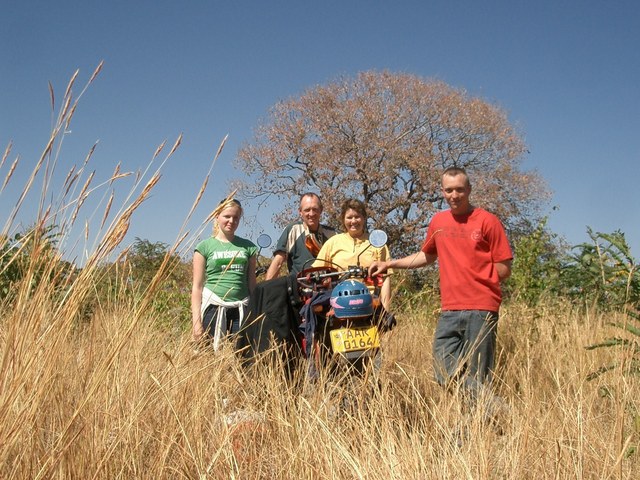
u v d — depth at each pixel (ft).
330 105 117.50
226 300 20.72
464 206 17.53
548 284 29.37
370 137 115.34
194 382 13.00
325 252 19.79
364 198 117.60
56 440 10.06
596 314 23.58
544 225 31.63
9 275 15.25
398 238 117.19
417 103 116.57
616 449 11.19
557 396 13.52
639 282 16.87
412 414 14.24
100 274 10.28
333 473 10.73
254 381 14.24
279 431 12.28
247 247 21.26
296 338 16.16
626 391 12.63
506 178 117.19
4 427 9.05
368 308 15.39
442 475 10.79
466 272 17.12
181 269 30.12
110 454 10.25
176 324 21.11
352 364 14.87
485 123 117.91
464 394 14.33
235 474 11.07
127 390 11.83
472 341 16.92
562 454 11.35
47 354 9.58
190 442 11.39
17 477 9.42
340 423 13.28
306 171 119.14
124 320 11.00
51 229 9.95
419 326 24.98
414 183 119.03
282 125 118.42
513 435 12.02
